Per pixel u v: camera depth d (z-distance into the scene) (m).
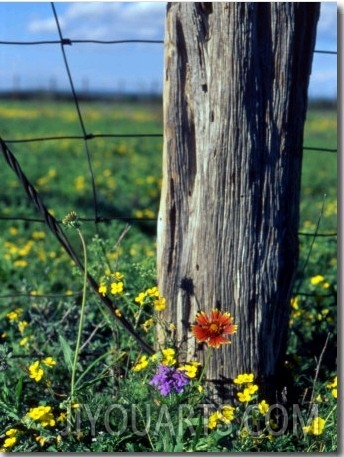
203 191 3.68
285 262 3.77
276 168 3.68
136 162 15.33
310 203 10.50
